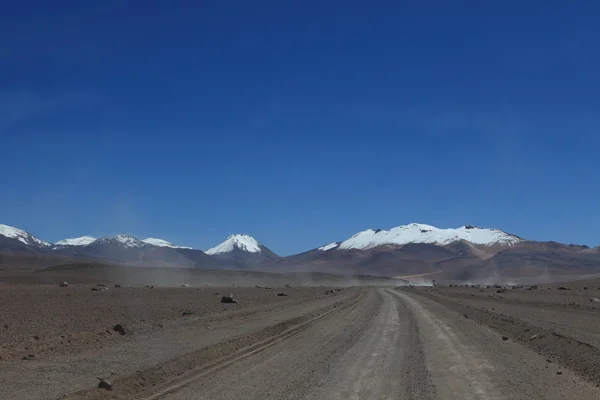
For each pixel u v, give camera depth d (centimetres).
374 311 4447
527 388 1506
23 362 1669
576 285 10888
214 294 5953
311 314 3903
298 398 1378
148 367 1642
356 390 1480
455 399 1387
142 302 4344
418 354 2123
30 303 3884
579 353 1989
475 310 4319
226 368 1767
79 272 12262
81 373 1537
